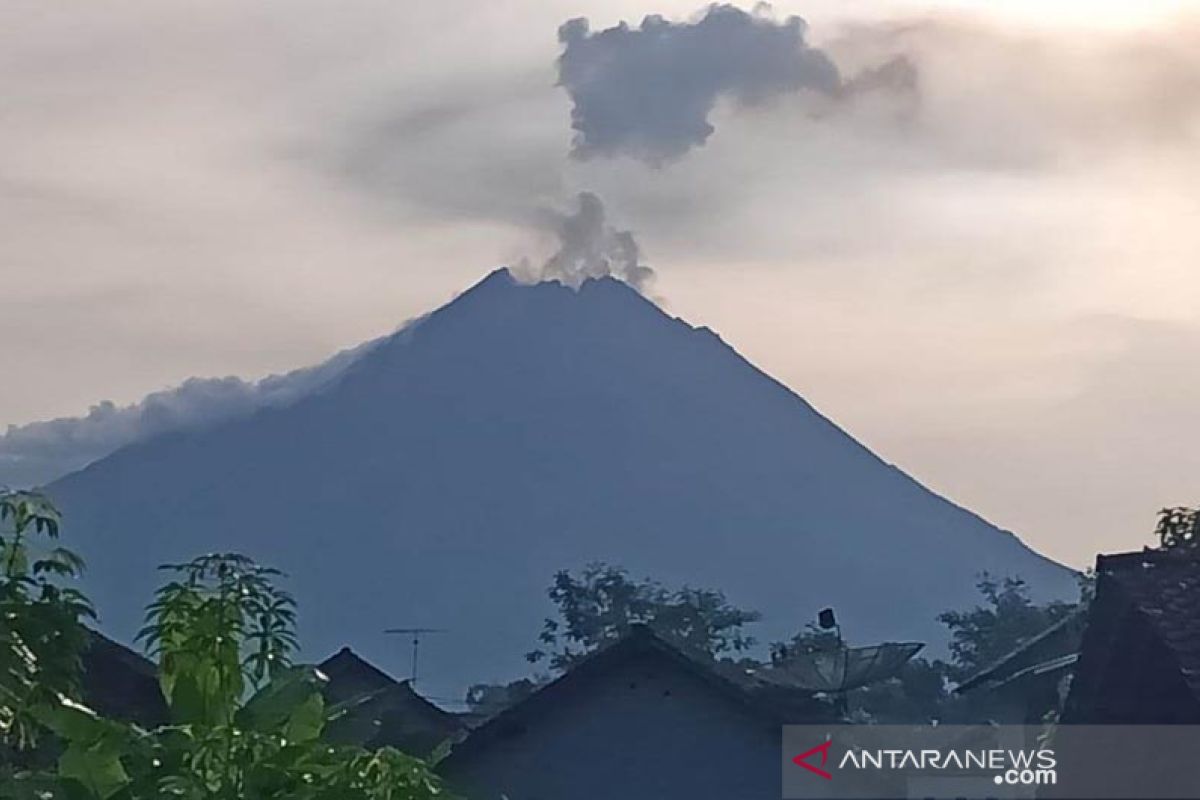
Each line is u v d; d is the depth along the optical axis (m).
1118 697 25.02
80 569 19.44
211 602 17.86
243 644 17.89
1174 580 25.16
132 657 30.80
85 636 19.14
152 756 16.48
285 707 17.53
